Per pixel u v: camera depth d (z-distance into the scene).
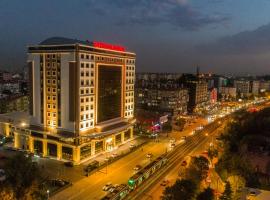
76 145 127.94
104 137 145.50
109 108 156.75
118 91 164.38
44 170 119.50
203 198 87.69
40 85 140.38
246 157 124.56
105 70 150.12
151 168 117.31
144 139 178.12
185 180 91.94
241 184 93.25
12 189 85.81
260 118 191.00
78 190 101.56
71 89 131.25
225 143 152.38
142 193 99.81
